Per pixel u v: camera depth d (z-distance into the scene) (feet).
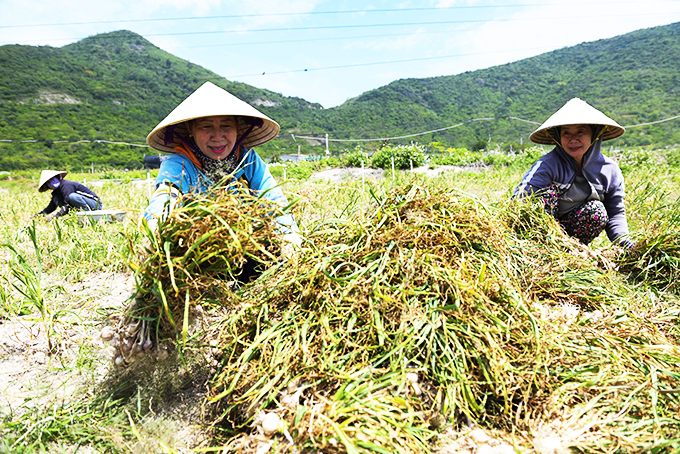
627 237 9.43
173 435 4.98
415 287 5.39
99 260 11.37
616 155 46.06
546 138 10.91
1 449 4.68
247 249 5.57
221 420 5.15
